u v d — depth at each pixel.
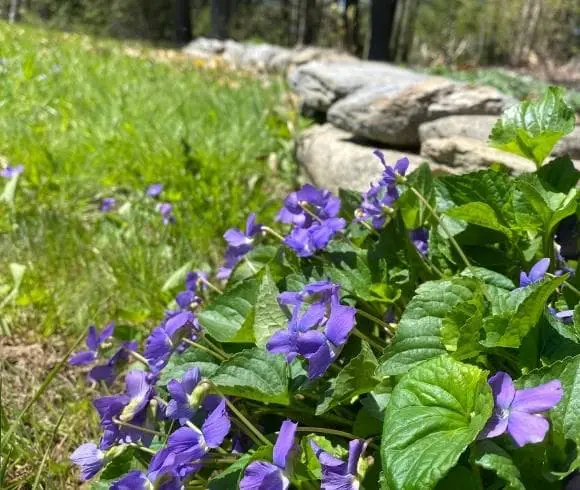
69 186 0.66
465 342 0.24
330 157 0.63
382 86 0.70
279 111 0.90
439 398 0.21
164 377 0.29
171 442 0.23
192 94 1.09
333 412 0.28
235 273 0.37
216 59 1.91
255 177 0.67
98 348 0.32
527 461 0.21
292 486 0.24
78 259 0.54
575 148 0.46
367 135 0.63
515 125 0.34
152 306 0.46
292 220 0.34
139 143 0.75
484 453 0.20
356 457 0.23
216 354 0.29
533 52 4.20
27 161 0.68
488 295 0.26
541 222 0.31
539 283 0.25
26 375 0.41
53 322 0.46
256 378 0.27
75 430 0.36
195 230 0.57
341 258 0.33
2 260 0.52
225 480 0.24
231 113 0.94
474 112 0.57
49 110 0.93
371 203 0.34
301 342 0.24
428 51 4.08
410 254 0.32
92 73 1.22
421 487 0.19
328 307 0.25
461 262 0.33
